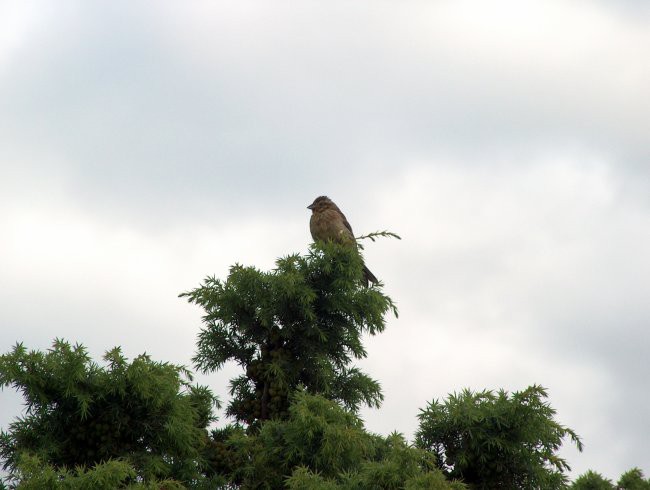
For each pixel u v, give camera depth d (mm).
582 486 12391
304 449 12859
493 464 12820
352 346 16297
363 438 12688
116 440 12891
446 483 11250
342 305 15930
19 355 12641
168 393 13102
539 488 12820
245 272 15602
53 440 12750
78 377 12562
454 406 13047
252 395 15734
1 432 12812
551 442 12906
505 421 12812
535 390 12844
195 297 15844
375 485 11531
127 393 12969
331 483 11609
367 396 16172
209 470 13961
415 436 13125
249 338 15977
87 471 12383
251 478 13305
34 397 12742
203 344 16016
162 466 12680
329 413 12797
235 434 13742
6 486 11547
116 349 13102
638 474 12328
